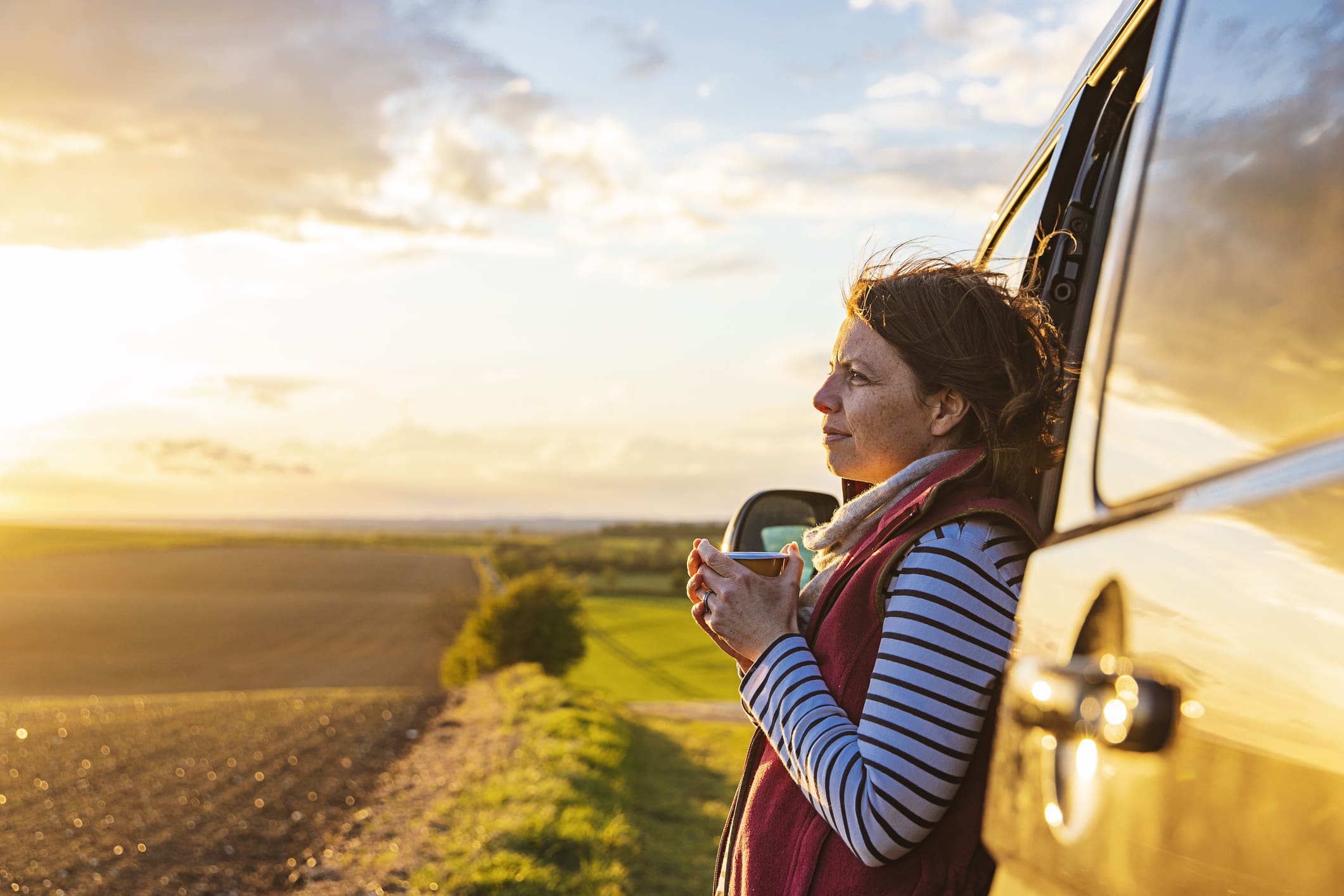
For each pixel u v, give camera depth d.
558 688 24.70
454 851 8.16
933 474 1.41
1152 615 0.67
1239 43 0.83
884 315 1.45
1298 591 0.53
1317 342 0.61
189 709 22.97
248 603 88.06
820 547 1.54
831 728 1.30
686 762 17.67
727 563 1.47
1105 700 0.65
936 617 1.24
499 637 38.03
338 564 132.25
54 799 11.83
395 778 12.91
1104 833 0.66
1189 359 0.80
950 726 1.21
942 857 1.25
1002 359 1.38
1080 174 1.49
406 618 77.94
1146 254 0.96
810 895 1.32
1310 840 0.47
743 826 1.47
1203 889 0.55
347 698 25.61
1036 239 1.57
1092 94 1.45
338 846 9.14
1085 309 1.46
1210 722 0.57
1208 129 0.87
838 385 1.54
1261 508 0.59
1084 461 1.01
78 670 50.31
